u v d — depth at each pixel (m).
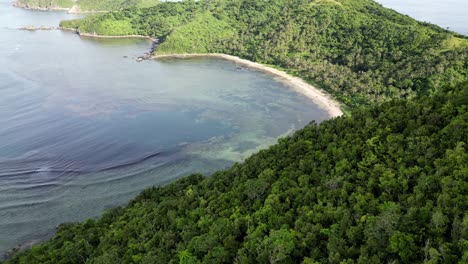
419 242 57.38
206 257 65.25
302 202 74.94
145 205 96.12
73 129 166.38
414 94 196.12
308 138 104.25
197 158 147.62
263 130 173.38
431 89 192.50
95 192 124.75
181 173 137.12
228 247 67.44
